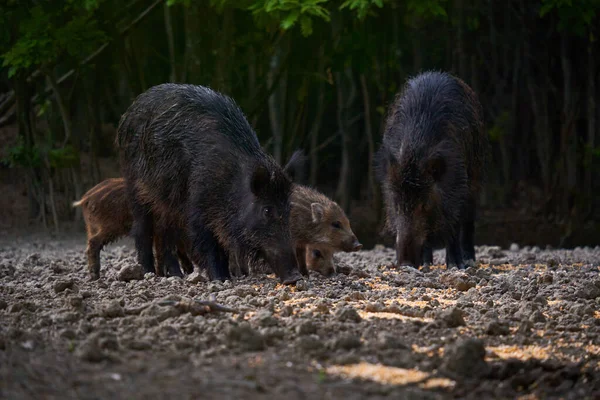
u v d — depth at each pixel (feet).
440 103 45.09
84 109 82.28
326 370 21.50
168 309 26.81
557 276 40.52
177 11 77.10
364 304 31.09
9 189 85.56
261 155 38.37
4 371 20.15
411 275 39.09
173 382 19.90
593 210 89.15
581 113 92.48
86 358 21.35
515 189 96.43
